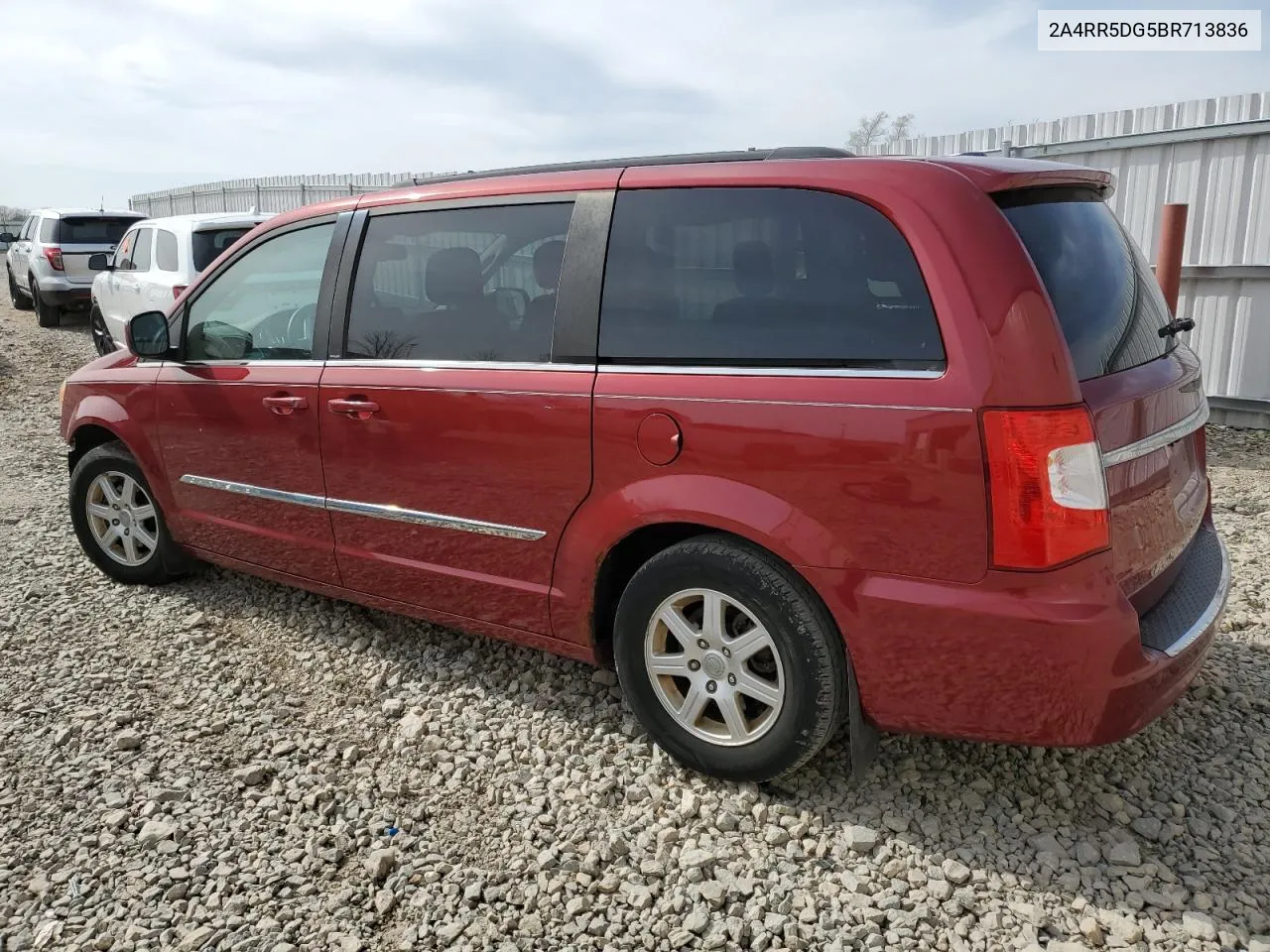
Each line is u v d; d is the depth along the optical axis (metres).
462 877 2.61
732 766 2.82
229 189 20.98
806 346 2.57
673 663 2.90
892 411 2.40
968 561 2.36
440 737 3.29
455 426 3.21
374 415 3.43
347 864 2.68
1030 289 2.33
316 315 3.68
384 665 3.77
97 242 14.80
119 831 2.83
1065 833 2.69
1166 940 2.31
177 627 4.18
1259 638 3.80
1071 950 2.29
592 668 3.70
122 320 10.47
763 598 2.64
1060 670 2.31
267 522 3.93
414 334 3.39
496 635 3.36
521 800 2.93
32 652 3.96
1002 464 2.29
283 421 3.73
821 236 2.59
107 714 3.46
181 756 3.20
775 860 2.63
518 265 3.15
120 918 2.49
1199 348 7.29
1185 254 7.29
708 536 2.78
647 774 3.01
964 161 2.63
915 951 2.32
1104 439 2.38
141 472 4.44
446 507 3.31
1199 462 3.20
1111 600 2.33
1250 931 2.33
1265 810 2.76
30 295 17.14
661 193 2.89
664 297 2.83
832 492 2.49
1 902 2.55
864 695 2.59
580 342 2.96
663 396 2.75
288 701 3.54
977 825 2.73
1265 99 6.67
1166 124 7.21
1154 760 3.02
